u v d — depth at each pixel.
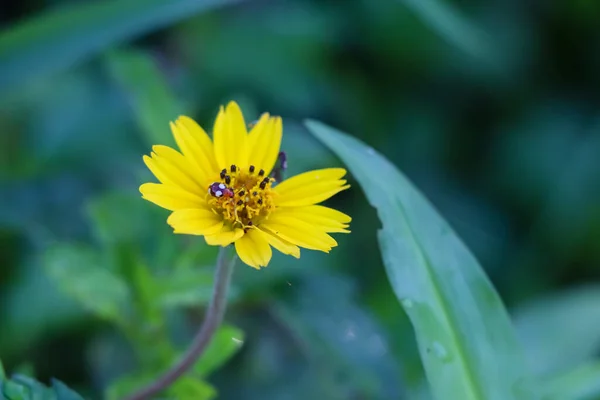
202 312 0.30
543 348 0.30
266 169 0.25
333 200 0.33
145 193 0.23
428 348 0.25
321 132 0.26
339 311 0.29
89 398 0.29
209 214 0.24
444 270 0.25
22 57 0.29
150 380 0.27
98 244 0.30
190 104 0.32
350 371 0.29
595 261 0.34
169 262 0.29
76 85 0.32
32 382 0.24
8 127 0.31
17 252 0.30
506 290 0.34
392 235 0.25
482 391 0.25
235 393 0.29
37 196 0.30
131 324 0.28
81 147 0.32
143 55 0.29
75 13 0.29
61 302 0.29
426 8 0.32
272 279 0.29
